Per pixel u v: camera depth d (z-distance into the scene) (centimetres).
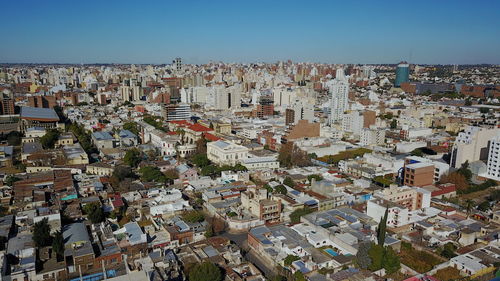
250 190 19600
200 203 19975
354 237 15012
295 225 16812
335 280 12481
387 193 18662
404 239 15975
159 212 17462
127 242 14425
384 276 13312
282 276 13075
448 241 15988
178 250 14412
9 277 11850
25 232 14738
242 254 15375
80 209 17262
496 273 13338
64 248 13438
